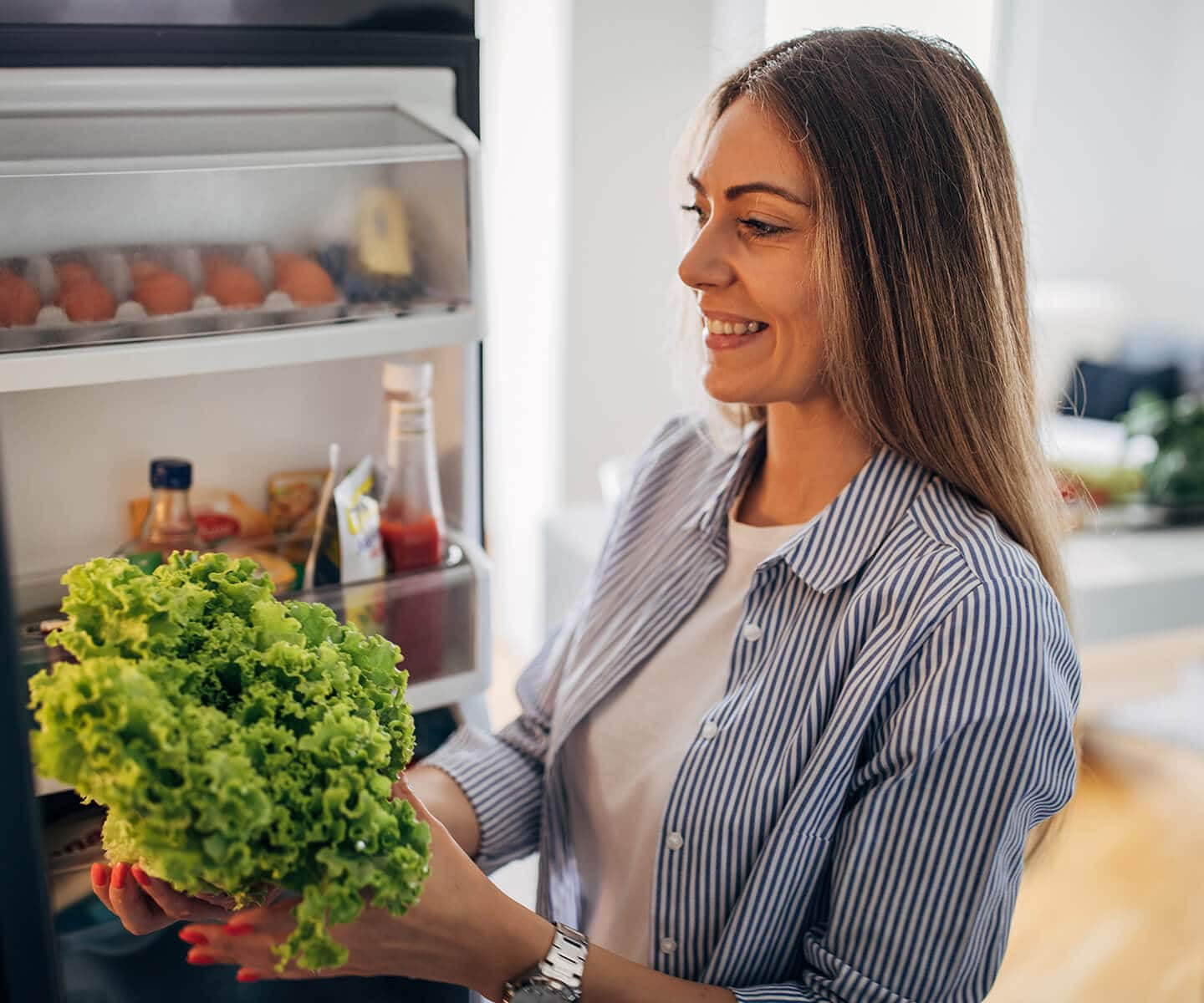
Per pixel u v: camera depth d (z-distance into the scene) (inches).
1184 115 154.8
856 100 36.2
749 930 37.6
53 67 39.2
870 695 36.0
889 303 37.0
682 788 38.9
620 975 34.2
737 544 43.2
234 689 27.9
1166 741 104.7
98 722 23.8
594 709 44.0
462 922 31.2
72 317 38.8
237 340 41.4
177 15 40.8
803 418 41.1
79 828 41.6
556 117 113.9
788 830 36.7
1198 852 99.3
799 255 37.1
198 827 23.8
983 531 37.6
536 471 130.3
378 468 52.7
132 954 40.9
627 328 120.4
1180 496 105.3
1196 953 89.2
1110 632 92.5
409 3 45.0
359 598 46.6
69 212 38.1
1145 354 134.6
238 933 27.7
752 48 54.4
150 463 47.8
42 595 45.3
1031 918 92.9
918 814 35.2
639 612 44.7
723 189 37.6
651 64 113.0
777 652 39.4
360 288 44.0
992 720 34.4
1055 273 159.6
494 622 147.8
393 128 44.3
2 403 44.9
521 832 46.6
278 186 41.4
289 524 50.9
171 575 29.2
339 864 24.9
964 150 36.9
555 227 117.0
